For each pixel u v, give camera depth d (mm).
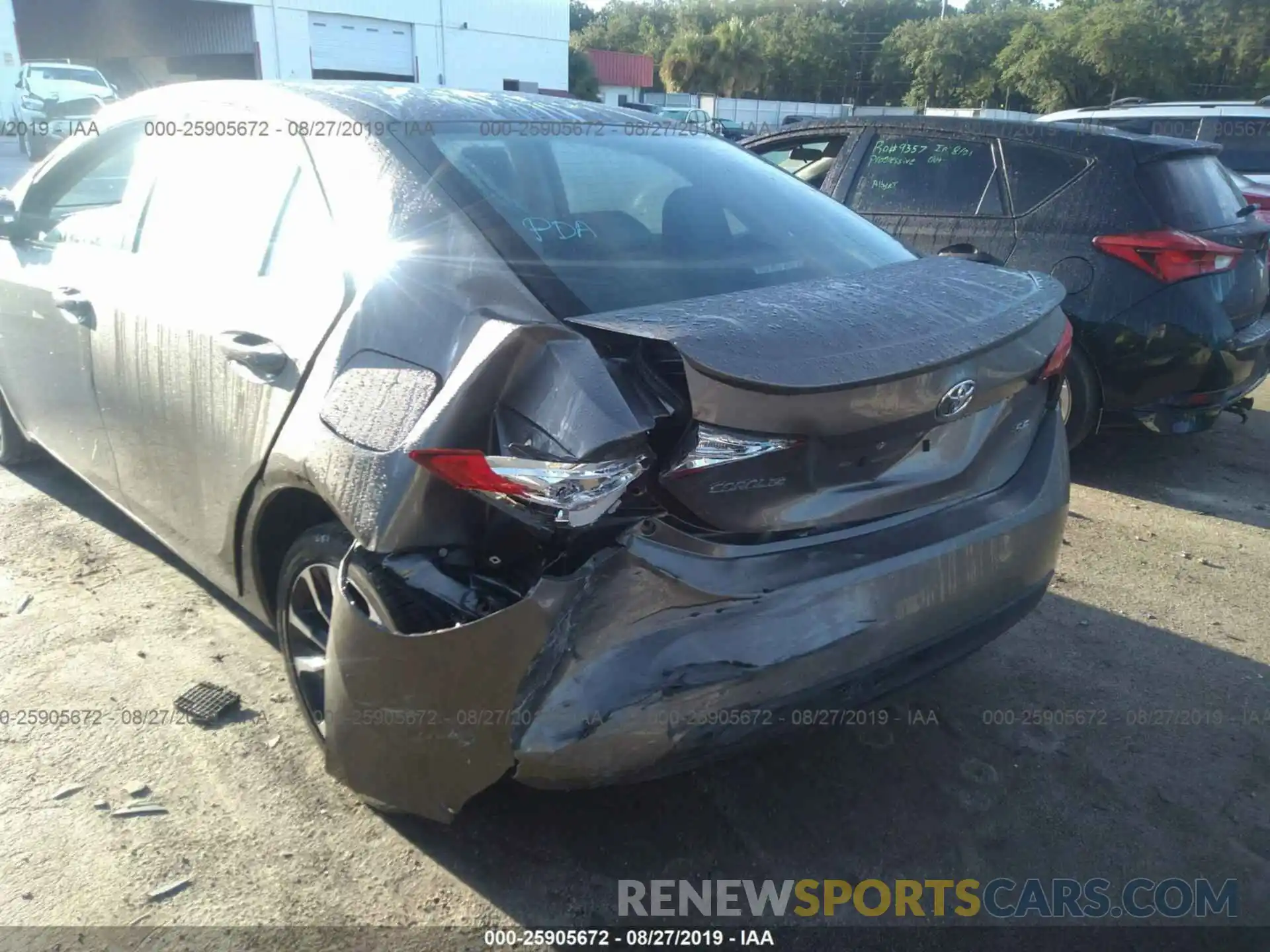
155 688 3053
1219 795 2752
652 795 2684
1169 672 3338
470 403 2023
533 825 2555
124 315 3168
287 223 2719
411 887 2355
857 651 2217
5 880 2326
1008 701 3154
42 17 36625
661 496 1984
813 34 70750
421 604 2037
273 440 2461
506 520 1979
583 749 1967
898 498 2309
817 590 2143
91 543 4004
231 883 2344
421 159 2549
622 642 1990
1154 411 4836
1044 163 5148
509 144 2734
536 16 34281
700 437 1971
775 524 2109
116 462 3438
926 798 2713
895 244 3158
